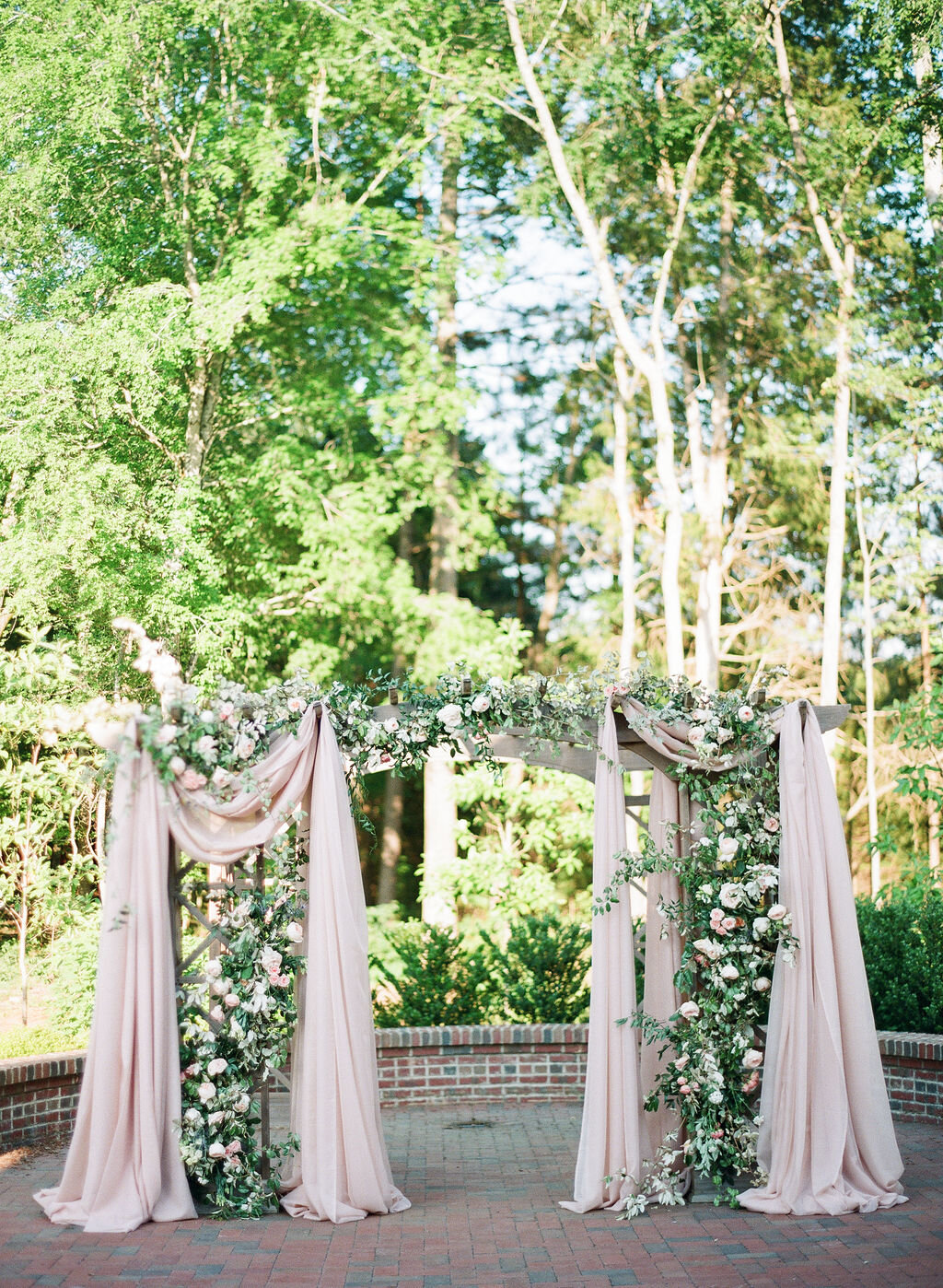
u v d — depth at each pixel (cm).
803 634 2084
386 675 759
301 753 706
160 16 1549
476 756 761
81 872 1143
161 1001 671
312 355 1870
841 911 697
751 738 730
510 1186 744
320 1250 609
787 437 2008
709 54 1878
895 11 1903
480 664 1700
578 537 2170
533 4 1894
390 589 1794
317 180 1783
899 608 2120
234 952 701
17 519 1436
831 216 2039
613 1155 686
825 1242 610
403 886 2239
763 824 723
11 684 1223
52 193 1475
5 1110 812
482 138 1916
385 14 1756
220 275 1708
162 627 1460
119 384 1482
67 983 1009
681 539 1931
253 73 1791
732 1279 559
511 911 1549
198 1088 676
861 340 1930
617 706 743
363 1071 680
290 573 1812
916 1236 614
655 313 1958
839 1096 673
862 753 2062
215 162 1647
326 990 681
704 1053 701
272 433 1861
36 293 1475
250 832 690
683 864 723
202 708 723
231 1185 673
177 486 1527
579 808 1709
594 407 2173
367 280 1850
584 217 1900
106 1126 657
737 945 704
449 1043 1006
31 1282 557
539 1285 556
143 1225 650
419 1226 653
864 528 2050
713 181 2053
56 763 1110
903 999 959
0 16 1458
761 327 2031
